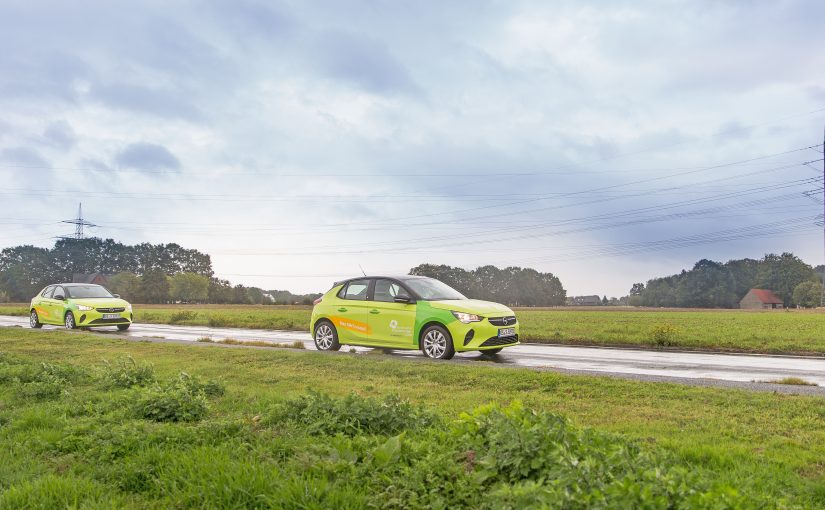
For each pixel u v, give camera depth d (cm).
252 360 1162
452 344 1248
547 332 2238
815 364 1315
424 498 390
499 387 844
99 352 1369
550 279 10688
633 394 767
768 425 604
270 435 550
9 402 789
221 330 2400
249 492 410
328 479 434
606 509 315
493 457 428
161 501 422
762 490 397
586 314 6322
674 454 476
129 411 685
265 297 10575
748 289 13125
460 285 9750
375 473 435
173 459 482
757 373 1134
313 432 559
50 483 443
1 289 11262
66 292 2289
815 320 4400
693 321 4144
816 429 589
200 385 827
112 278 10800
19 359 1206
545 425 457
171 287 10675
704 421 621
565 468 367
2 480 464
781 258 13525
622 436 474
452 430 512
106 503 413
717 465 466
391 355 1341
